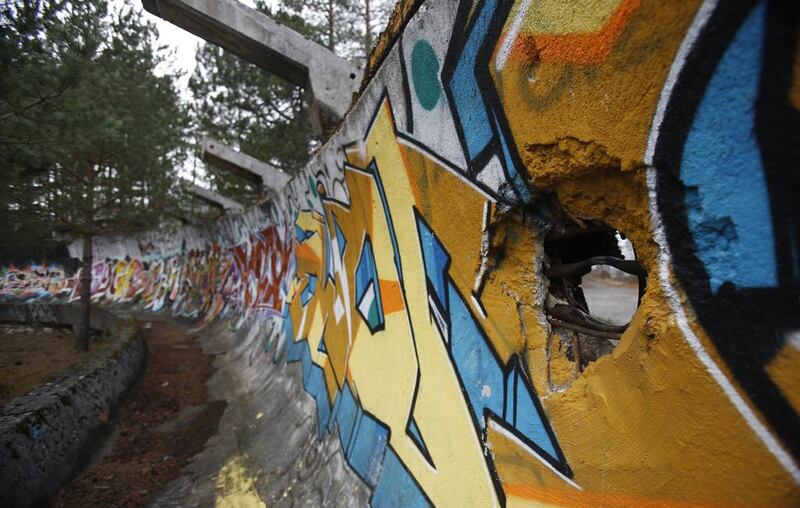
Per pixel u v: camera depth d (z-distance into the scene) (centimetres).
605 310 961
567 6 128
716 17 91
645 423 119
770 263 87
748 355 92
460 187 203
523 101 153
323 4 1173
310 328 572
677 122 102
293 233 699
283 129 1274
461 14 184
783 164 84
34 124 443
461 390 214
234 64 1234
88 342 948
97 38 543
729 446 97
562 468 151
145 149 852
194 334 1204
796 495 85
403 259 276
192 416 601
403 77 245
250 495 402
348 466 337
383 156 292
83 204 875
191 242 1534
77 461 449
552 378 169
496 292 188
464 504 205
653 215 113
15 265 2230
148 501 402
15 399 459
